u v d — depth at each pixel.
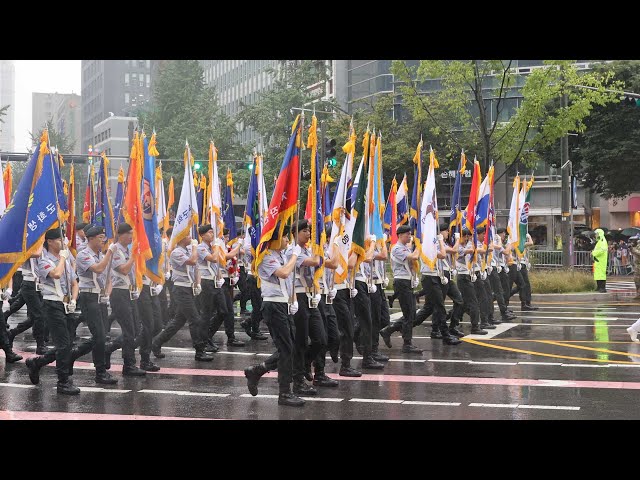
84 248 11.00
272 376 11.80
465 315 20.33
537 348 14.41
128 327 11.69
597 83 26.83
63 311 10.38
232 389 10.70
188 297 12.97
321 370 10.74
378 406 9.50
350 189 11.45
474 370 12.09
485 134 26.75
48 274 10.16
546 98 26.19
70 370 10.42
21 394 10.35
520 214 20.70
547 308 22.14
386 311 13.44
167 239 16.00
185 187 13.05
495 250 18.52
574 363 12.70
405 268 13.86
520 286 21.20
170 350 14.53
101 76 138.62
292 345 9.60
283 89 45.22
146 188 11.92
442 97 34.50
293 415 9.02
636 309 21.81
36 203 10.29
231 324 15.06
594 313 20.69
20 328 13.91
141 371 11.77
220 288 14.25
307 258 9.84
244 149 50.69
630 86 41.09
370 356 12.26
